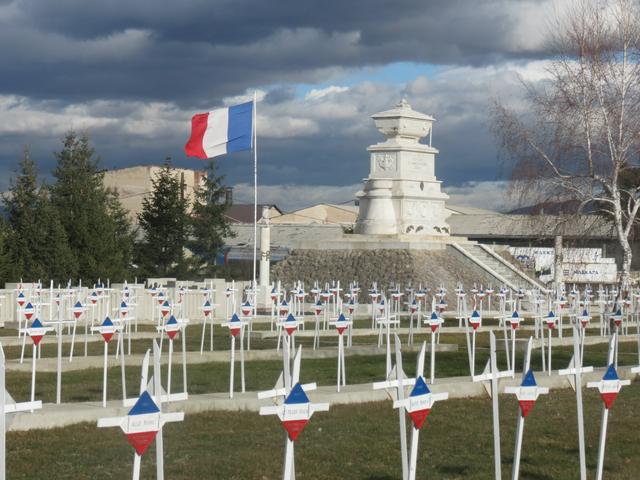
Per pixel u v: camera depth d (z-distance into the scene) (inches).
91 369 1243.8
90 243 2655.0
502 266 2906.0
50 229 2549.2
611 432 898.7
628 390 1158.3
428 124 3026.6
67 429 842.2
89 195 2733.8
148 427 496.1
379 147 2972.4
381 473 723.4
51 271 2539.4
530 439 855.7
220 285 2245.3
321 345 1620.3
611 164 2166.6
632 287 2546.8
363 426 878.4
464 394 1072.8
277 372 1229.1
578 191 2206.0
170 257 3211.1
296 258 2874.0
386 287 2652.6
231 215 5187.0
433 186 3016.7
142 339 1673.2
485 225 4220.0
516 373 1229.7
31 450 764.6
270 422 886.4
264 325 1999.3
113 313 1983.3
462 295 2034.9
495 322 2169.0
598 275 3046.3
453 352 1551.4
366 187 2972.4
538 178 2218.3
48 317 1841.8
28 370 1223.5
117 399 983.0
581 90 2164.1
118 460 740.0
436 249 2834.6
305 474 714.8
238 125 2393.0
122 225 3221.0
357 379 1178.0
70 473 701.9
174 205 3191.4
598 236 2381.9
